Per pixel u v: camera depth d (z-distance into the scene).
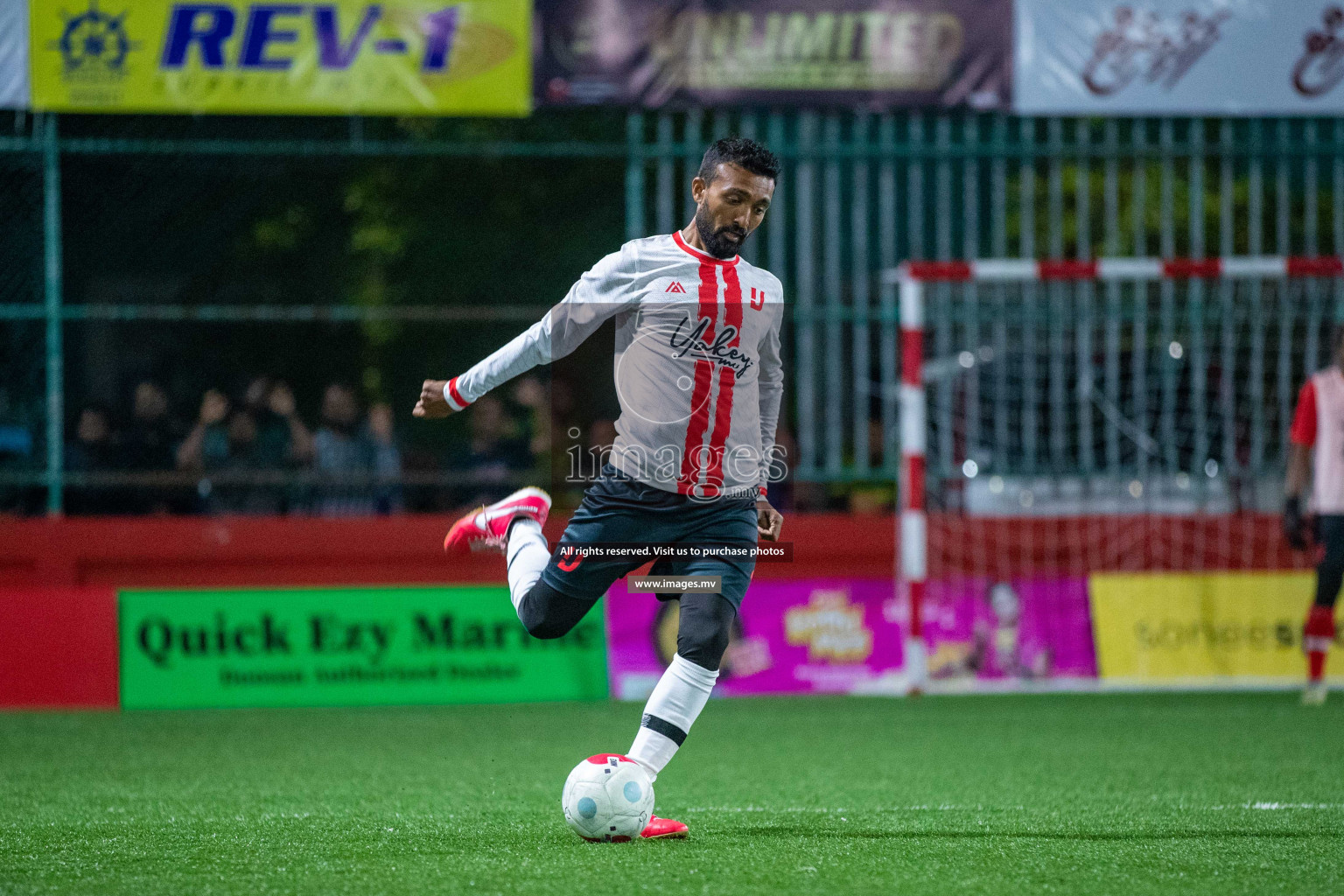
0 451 22.98
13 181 22.72
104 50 21.08
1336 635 22.69
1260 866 9.02
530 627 9.85
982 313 23.48
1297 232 27.12
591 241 29.30
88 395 25.33
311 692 21.20
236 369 27.47
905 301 21.28
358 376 28.55
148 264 27.28
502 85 21.36
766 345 9.84
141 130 24.70
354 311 21.89
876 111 21.78
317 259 29.14
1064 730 18.25
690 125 22.42
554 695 21.77
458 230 29.33
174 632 21.23
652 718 9.78
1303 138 24.19
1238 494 23.75
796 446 22.78
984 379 23.98
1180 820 11.08
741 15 21.55
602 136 28.67
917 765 15.09
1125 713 20.05
